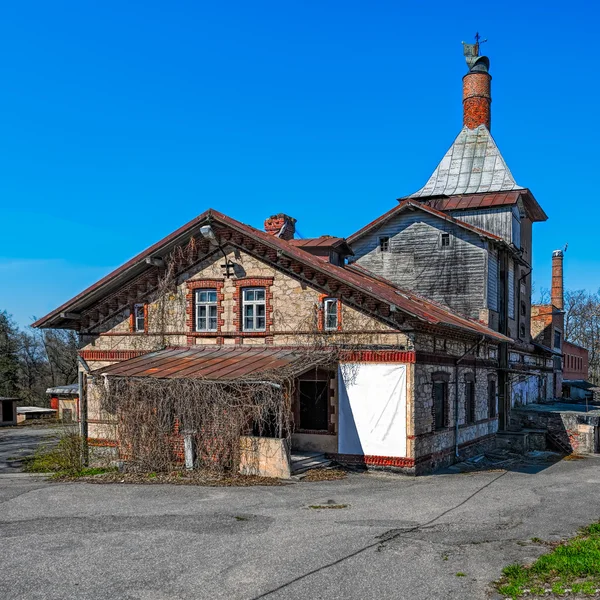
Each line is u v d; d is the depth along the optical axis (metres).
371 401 19.27
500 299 31.34
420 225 31.00
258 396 18.03
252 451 17.98
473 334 23.16
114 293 23.00
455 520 12.78
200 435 18.56
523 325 36.16
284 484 16.78
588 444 28.48
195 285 21.95
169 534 11.59
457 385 22.75
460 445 23.11
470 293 29.56
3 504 14.62
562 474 20.92
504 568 9.55
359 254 32.19
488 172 34.03
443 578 9.16
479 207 31.92
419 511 13.62
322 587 8.83
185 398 18.41
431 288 30.38
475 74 36.16
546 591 8.53
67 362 69.75
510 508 14.19
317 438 19.97
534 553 10.41
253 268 21.14
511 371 29.83
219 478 17.50
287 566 9.70
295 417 20.53
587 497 16.03
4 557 10.31
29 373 69.88
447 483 17.67
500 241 29.30
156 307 22.52
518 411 30.66
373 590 8.72
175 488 16.30
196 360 20.19
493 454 25.64
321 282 20.14
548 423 29.64
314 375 20.20
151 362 20.41
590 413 29.25
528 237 37.62
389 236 31.61
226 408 18.25
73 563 9.95
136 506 14.15
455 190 33.59
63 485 17.14
